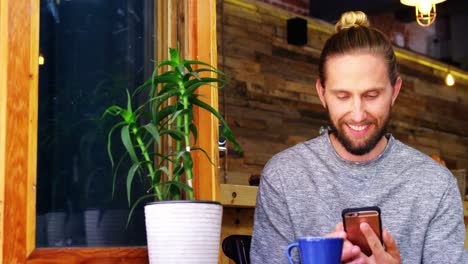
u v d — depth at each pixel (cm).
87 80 160
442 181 169
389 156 172
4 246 135
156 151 168
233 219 249
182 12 173
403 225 166
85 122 158
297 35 688
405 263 164
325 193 170
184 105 148
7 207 136
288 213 173
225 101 631
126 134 141
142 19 171
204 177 165
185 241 131
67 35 158
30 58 143
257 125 656
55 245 149
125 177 162
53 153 152
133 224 161
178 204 132
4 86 139
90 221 155
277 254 172
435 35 874
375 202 168
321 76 168
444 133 869
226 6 644
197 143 165
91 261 149
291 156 177
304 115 702
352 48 159
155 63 172
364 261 142
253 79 659
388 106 162
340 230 148
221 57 634
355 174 169
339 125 162
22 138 140
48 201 149
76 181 155
